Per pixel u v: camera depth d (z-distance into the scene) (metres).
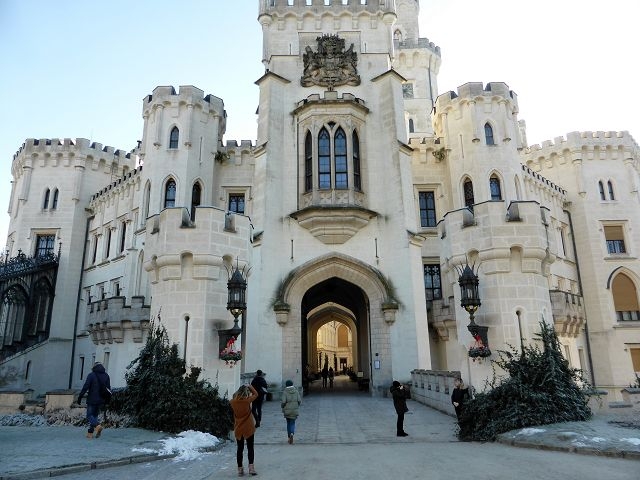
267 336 20.77
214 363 13.71
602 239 32.81
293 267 22.02
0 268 28.62
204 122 27.67
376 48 25.59
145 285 26.23
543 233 13.50
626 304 31.86
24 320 30.34
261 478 7.70
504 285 12.99
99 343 25.73
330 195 22.25
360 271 21.81
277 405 18.59
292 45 25.55
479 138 26.95
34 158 35.09
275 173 23.09
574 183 33.97
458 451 9.64
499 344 12.67
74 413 13.84
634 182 33.84
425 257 27.08
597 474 7.26
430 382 17.33
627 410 13.02
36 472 7.54
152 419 11.80
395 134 23.34
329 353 60.06
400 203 22.41
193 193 26.77
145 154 27.47
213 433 11.72
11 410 15.23
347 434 12.33
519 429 10.69
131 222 29.36
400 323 21.02
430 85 43.25
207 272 14.05
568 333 25.59
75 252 33.75
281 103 24.45
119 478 7.64
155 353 13.28
